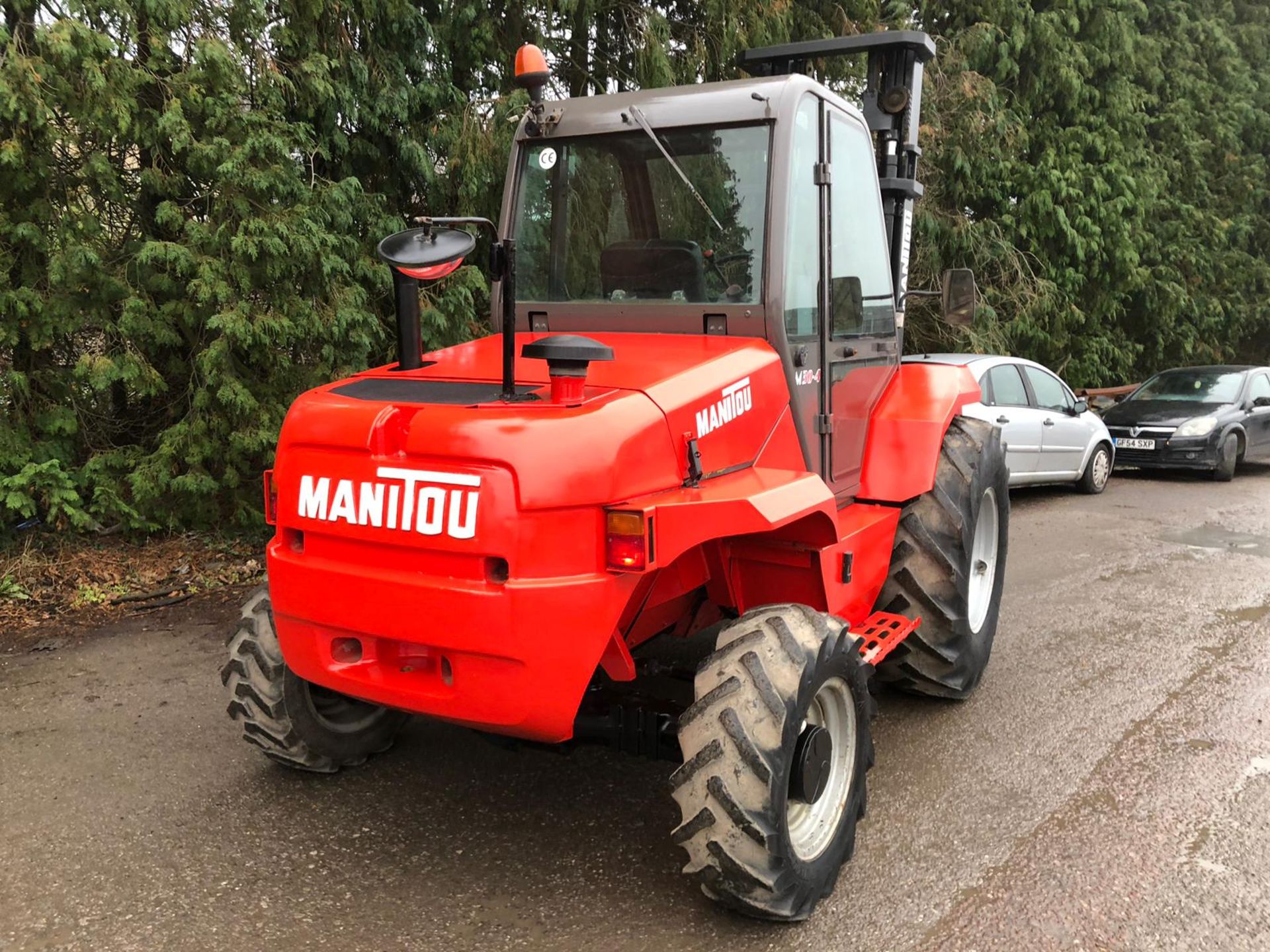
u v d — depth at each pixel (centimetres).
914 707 454
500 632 253
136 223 675
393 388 301
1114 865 317
